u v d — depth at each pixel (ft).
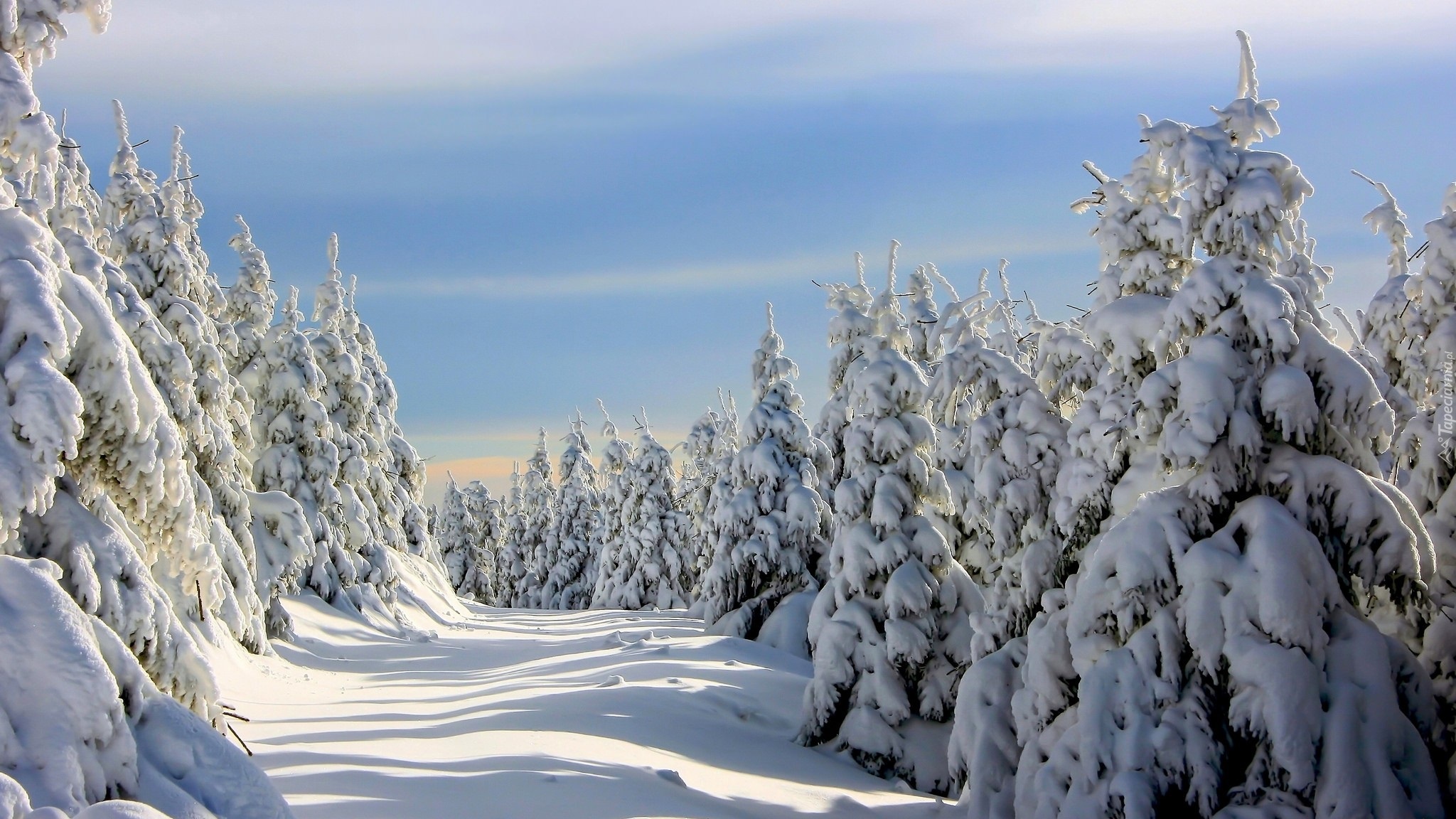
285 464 105.70
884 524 64.13
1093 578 37.24
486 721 53.36
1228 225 37.83
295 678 71.15
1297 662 32.17
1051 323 53.83
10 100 20.71
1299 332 36.86
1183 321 37.60
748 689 72.54
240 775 18.65
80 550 18.95
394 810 32.04
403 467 163.43
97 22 22.12
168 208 84.84
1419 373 52.70
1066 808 34.71
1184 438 35.37
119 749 17.10
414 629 112.98
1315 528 35.37
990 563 71.20
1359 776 31.04
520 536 243.19
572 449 230.27
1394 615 43.83
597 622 146.51
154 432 21.17
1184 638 34.83
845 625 63.67
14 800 14.93
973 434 53.16
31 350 18.43
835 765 59.67
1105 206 45.44
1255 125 39.50
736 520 97.50
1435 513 45.34
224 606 68.13
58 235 24.04
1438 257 51.39
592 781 39.88
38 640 16.90
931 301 82.48
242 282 109.40
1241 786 32.76
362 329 162.09
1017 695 41.86
